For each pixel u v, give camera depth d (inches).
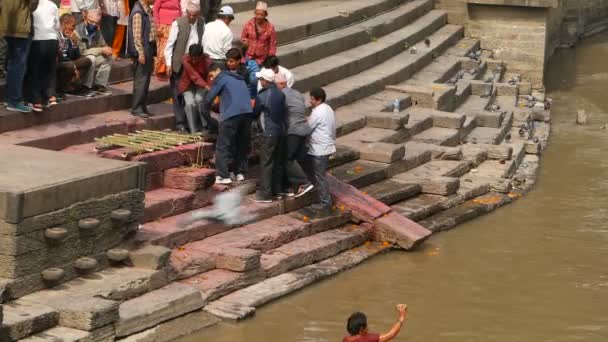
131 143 959.0
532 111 1556.3
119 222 836.6
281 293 885.8
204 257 877.8
